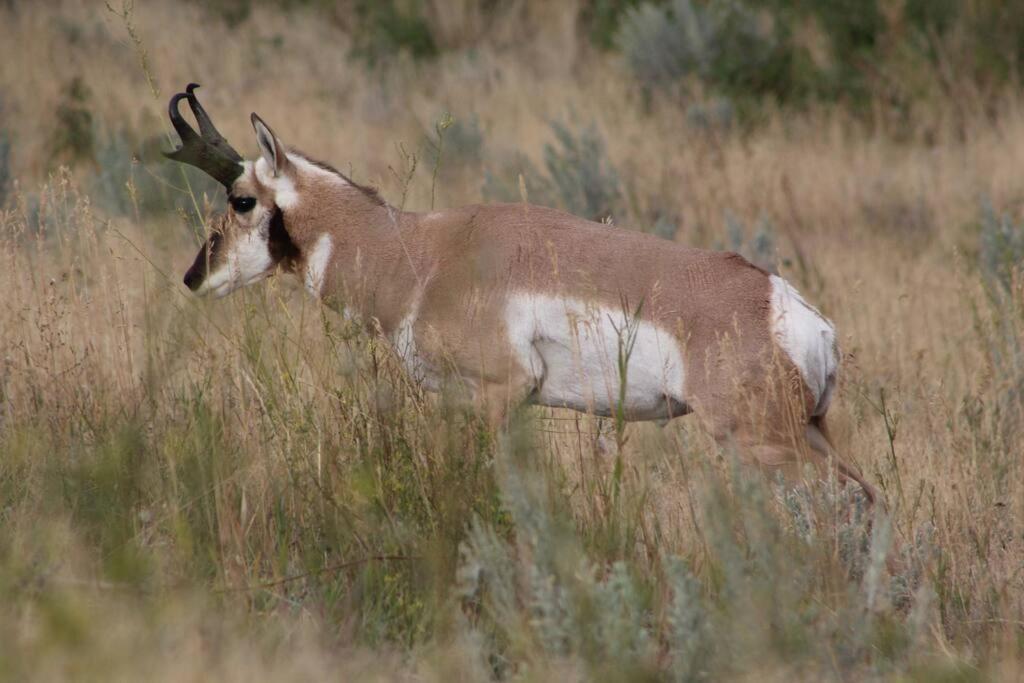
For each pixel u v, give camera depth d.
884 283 35.00
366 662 15.33
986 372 24.41
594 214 39.50
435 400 20.08
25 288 22.44
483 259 21.11
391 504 18.02
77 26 56.28
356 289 22.23
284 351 20.59
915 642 16.23
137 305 23.94
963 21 53.88
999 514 20.84
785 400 19.66
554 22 61.19
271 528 17.84
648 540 17.88
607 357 20.50
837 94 53.56
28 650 13.25
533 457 18.23
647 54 54.72
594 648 15.01
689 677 14.93
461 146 44.12
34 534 16.34
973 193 43.16
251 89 53.84
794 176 44.62
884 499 20.28
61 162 42.00
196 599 15.12
